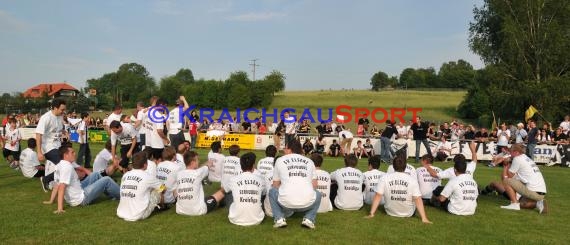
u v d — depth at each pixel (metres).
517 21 32.53
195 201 7.09
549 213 7.91
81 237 5.76
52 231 6.02
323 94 83.75
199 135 21.88
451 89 96.94
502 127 16.89
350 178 7.82
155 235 5.92
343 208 7.79
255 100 69.94
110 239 5.69
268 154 8.76
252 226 6.50
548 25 31.06
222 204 7.89
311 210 6.57
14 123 13.00
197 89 71.69
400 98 75.44
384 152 17.47
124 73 108.25
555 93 30.48
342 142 19.11
